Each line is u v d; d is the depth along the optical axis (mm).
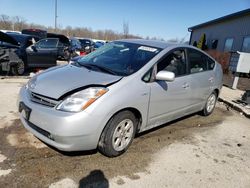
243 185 3289
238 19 17266
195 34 26531
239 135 4988
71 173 3105
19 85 7082
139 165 3445
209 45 21875
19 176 2949
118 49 4477
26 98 3473
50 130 3078
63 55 15164
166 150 3963
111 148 3412
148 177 3207
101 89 3244
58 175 3041
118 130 3479
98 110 3135
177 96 4391
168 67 4176
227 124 5559
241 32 16750
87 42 23078
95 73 3705
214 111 6469
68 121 3014
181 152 3959
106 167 3307
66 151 3270
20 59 8820
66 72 3797
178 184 3139
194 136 4656
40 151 3512
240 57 9305
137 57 4078
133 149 3857
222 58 14500
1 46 8148
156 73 3912
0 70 8352
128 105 3441
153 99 3850
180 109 4652
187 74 4645
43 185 2846
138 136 4344
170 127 4949
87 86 3252
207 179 3316
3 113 4777
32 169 3100
